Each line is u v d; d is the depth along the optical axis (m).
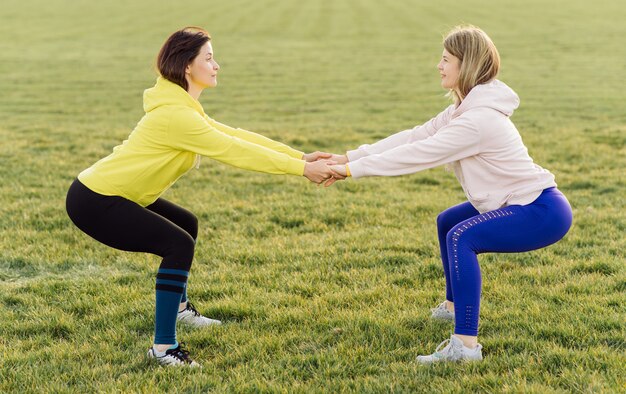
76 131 12.92
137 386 3.58
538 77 21.81
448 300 4.50
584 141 11.98
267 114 15.96
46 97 18.33
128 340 4.24
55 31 35.91
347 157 4.47
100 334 4.32
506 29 35.41
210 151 3.81
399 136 4.46
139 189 3.86
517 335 4.17
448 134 3.78
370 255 5.89
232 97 18.67
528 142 11.95
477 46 3.83
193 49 3.84
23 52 27.98
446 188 8.98
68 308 4.78
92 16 43.44
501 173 3.82
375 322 4.36
